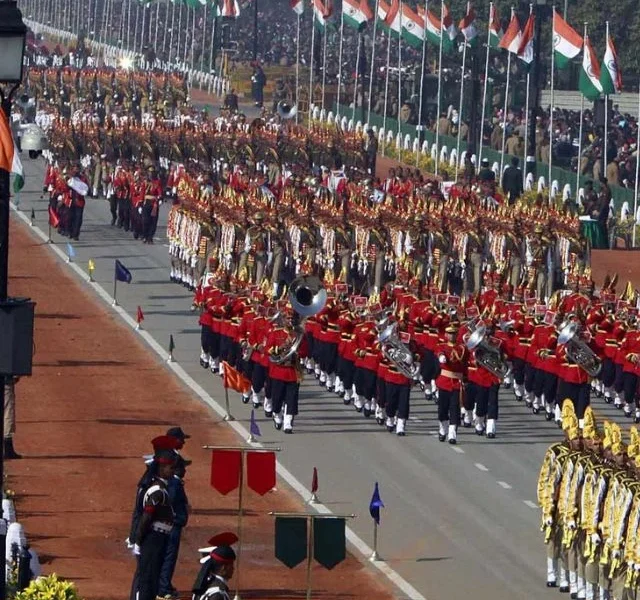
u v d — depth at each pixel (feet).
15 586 163.94
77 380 274.77
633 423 262.06
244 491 214.48
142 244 417.49
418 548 195.93
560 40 449.89
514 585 184.24
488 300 279.08
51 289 355.97
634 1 614.75
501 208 362.94
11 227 433.89
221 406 261.24
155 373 282.56
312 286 248.93
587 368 254.88
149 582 165.99
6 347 142.51
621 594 171.73
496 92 611.47
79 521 200.03
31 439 236.43
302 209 359.05
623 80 623.77
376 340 255.29
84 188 416.46
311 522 166.91
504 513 210.59
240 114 552.82
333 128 509.35
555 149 511.40
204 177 406.00
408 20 535.60
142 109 632.79
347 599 177.47
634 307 274.77
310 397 271.28
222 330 277.44
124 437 239.30
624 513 170.71
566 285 331.98
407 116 588.09
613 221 424.05
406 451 239.50
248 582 181.47
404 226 353.92
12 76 143.54
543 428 255.91
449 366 244.01
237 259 349.82
